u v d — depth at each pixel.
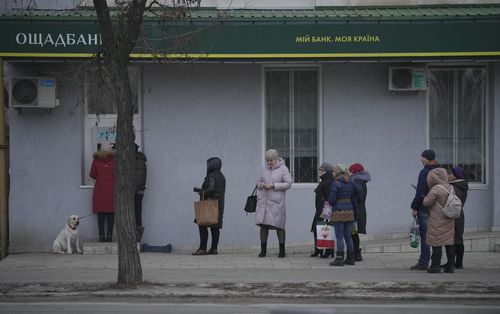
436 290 12.45
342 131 17.30
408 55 15.92
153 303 11.82
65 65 16.92
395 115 17.28
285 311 11.16
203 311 11.14
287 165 17.58
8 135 17.36
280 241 16.03
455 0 17.25
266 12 16.92
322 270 14.45
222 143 17.28
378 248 16.44
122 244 12.76
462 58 15.99
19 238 17.05
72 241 16.75
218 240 16.84
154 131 17.20
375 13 16.61
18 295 12.28
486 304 11.78
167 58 15.48
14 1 16.11
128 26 12.52
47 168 17.09
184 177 17.27
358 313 11.01
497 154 17.14
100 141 17.41
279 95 17.59
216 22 15.44
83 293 12.29
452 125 17.64
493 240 16.55
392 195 17.30
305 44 15.84
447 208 13.59
